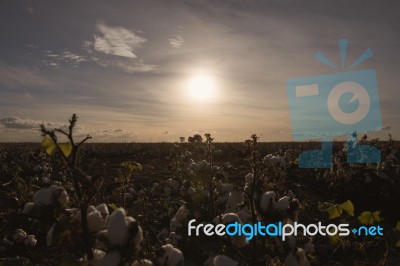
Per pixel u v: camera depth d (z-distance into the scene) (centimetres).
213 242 210
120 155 2647
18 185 796
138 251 150
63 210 163
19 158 1958
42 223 165
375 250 476
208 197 278
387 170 965
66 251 493
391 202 890
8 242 521
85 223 155
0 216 553
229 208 252
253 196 225
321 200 920
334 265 341
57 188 165
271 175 259
